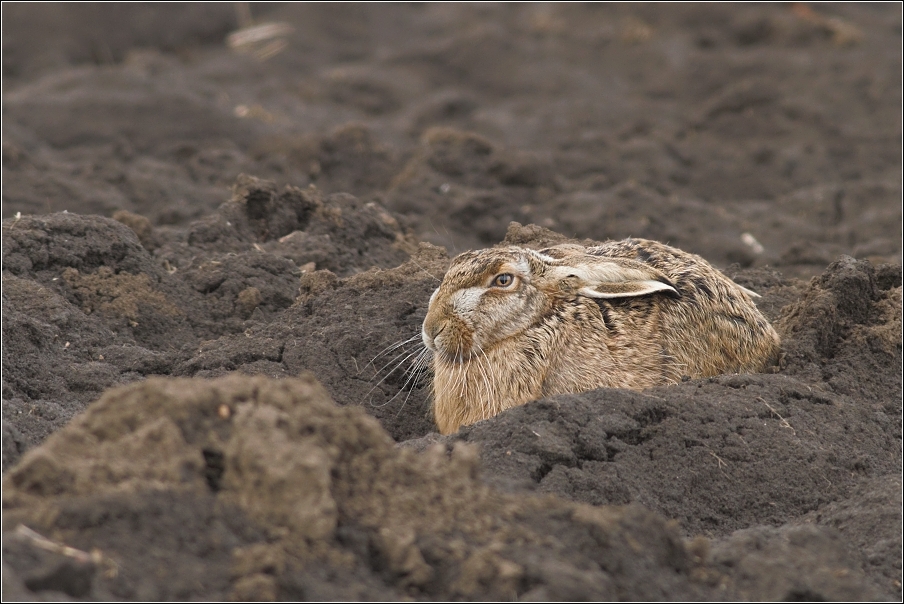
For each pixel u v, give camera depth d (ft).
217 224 131.23
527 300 91.30
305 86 247.29
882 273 109.50
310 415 54.85
